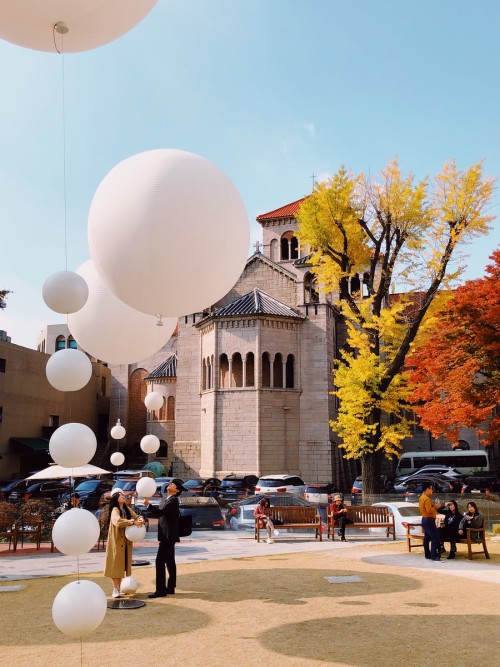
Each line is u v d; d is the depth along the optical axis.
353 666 6.71
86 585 5.99
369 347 28.00
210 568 13.64
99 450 61.62
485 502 22.38
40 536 17.70
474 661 6.86
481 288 22.86
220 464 40.41
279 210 60.38
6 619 9.09
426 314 27.58
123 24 6.40
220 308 46.59
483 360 22.77
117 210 6.95
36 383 52.06
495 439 22.86
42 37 6.39
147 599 10.35
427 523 14.95
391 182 27.52
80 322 9.24
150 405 11.88
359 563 14.28
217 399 41.28
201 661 6.96
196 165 7.20
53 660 7.04
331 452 41.16
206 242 6.96
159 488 31.42
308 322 43.06
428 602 9.92
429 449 54.16
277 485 33.00
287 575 12.60
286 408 41.31
